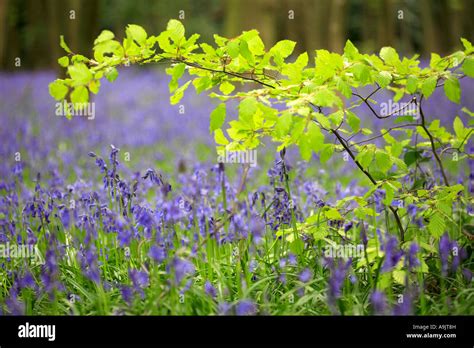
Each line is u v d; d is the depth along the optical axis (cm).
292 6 2428
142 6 3481
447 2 2694
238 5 1752
